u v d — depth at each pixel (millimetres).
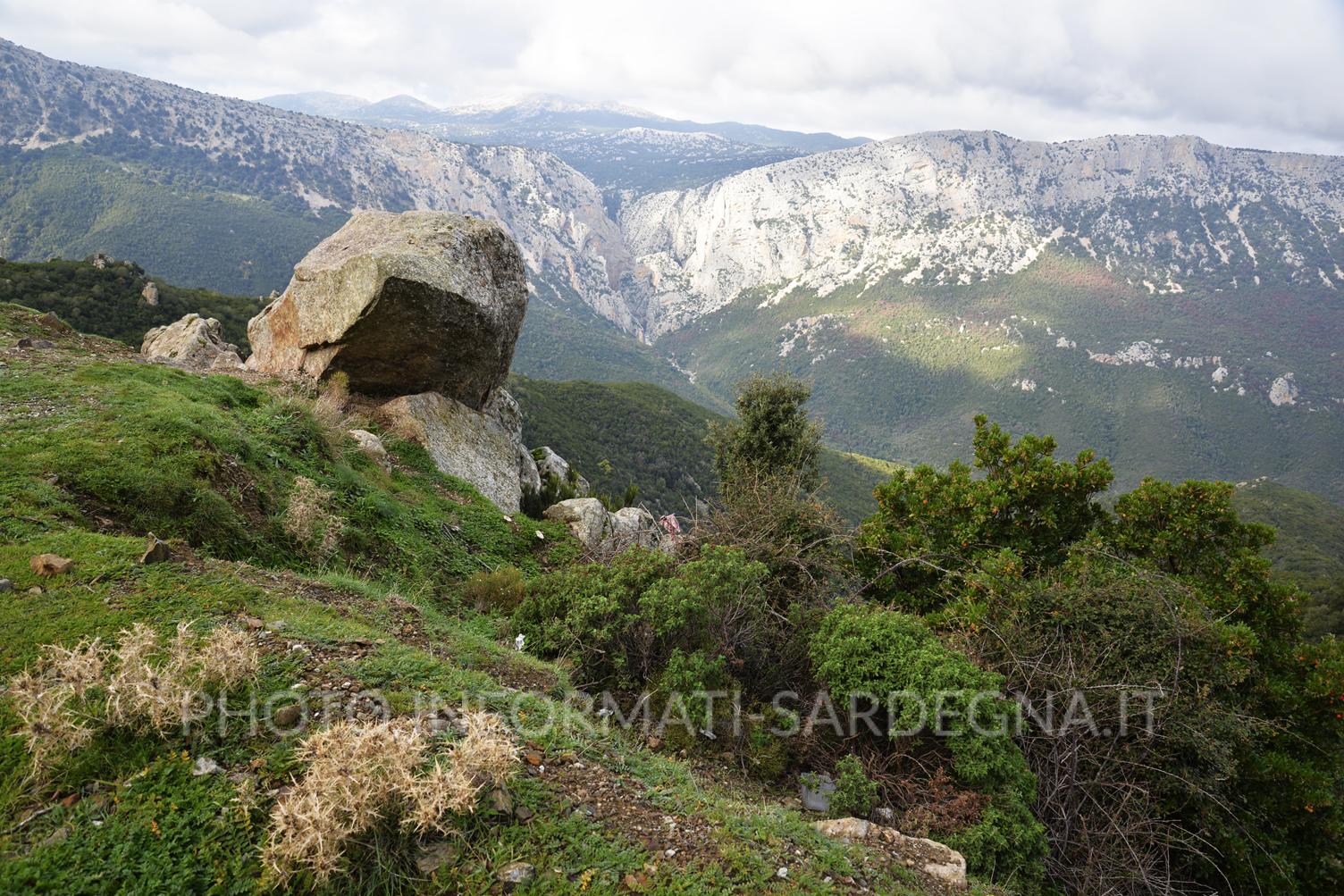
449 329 11891
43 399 6926
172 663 3074
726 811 3621
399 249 11461
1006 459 9750
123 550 4461
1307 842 6273
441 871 2641
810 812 4504
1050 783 5047
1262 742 6508
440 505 9758
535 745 3627
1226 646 6410
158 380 8492
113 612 3719
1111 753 5238
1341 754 6922
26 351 8844
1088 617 6078
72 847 2383
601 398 97250
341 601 5059
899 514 10195
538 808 3105
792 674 5957
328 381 11820
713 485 82125
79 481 5391
